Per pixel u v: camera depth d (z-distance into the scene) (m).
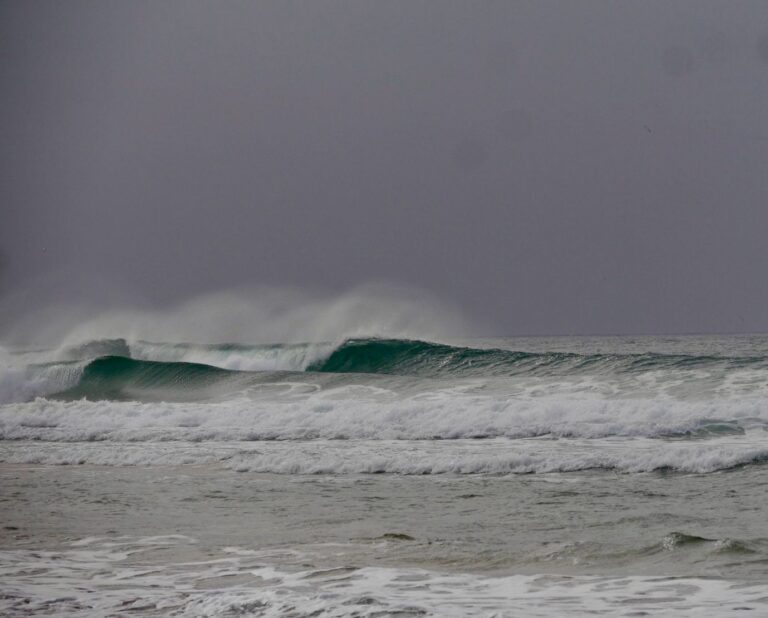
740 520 35.75
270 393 91.94
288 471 51.09
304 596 23.84
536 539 32.72
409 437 61.44
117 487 47.06
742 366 90.50
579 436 59.78
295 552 31.14
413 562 28.94
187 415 71.12
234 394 94.00
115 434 66.00
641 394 75.69
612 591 24.27
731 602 22.48
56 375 106.56
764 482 44.44
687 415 63.16
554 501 40.84
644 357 97.69
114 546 32.88
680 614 21.48
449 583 25.72
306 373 100.62
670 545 29.64
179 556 30.89
